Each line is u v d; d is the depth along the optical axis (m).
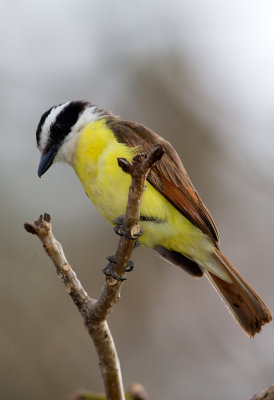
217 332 13.59
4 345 12.95
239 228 14.20
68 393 12.75
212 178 14.41
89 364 13.00
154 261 13.97
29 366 12.88
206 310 13.76
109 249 13.96
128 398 7.95
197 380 13.19
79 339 13.17
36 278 13.45
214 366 13.34
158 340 13.52
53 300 13.40
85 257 13.89
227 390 13.07
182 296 13.84
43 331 13.12
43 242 6.71
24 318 13.17
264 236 14.12
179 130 14.63
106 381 6.82
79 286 6.79
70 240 13.98
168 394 13.12
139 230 6.68
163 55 14.91
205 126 14.66
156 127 14.61
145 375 13.22
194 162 14.45
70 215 14.16
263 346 13.43
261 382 13.05
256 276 13.87
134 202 6.50
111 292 6.63
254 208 14.26
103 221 14.15
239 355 13.38
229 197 14.34
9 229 13.73
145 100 14.73
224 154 14.57
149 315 13.73
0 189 13.96
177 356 13.42
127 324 13.61
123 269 6.70
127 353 13.42
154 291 13.84
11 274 13.40
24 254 13.62
